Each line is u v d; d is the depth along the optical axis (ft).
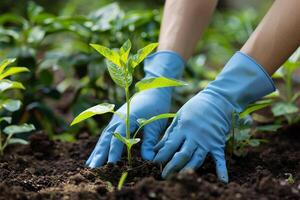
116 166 5.30
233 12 12.16
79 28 6.95
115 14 7.00
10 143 6.26
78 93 6.92
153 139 5.49
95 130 6.80
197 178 4.95
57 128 6.89
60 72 9.03
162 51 5.74
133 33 6.94
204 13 5.73
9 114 6.52
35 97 6.86
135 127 5.46
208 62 10.32
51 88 7.03
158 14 7.48
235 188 5.02
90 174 5.29
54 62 7.29
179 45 5.72
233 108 5.35
